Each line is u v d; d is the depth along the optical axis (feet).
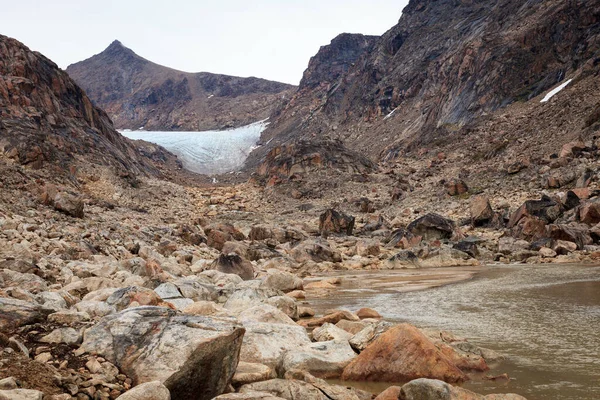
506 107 258.37
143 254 69.31
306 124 517.96
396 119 379.96
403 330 24.85
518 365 24.85
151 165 282.36
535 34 278.87
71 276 45.09
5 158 145.69
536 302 41.78
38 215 81.25
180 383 20.68
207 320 23.25
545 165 146.61
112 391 19.85
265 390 21.04
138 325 23.13
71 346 22.91
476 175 173.47
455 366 24.14
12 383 18.06
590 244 86.22
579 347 27.32
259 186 234.17
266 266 80.28
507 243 90.94
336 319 35.32
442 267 82.07
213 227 113.70
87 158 183.73
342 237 122.72
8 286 37.42
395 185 192.03
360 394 21.62
